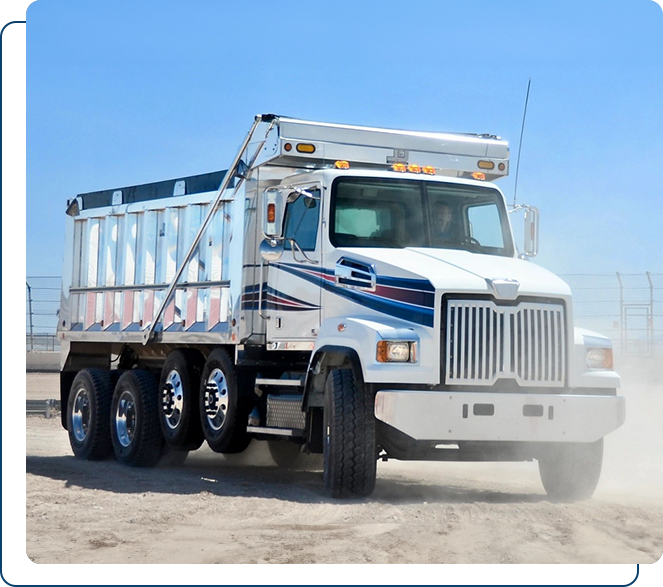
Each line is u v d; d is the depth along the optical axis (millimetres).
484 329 9516
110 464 14000
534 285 9719
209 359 12312
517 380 9586
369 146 11469
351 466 9523
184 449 13031
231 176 12133
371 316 9883
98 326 14938
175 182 13445
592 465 10117
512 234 11391
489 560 7180
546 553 7434
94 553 7359
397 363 9375
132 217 14320
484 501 9906
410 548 7492
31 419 21266
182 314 13094
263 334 11570
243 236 11773
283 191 11086
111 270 14727
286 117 11250
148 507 9383
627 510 9406
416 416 9227
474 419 9336
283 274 11109
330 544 7617
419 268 9727
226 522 8555
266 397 11594
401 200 10883
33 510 9203
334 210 10602
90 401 14547
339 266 10305
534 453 10047
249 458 14656
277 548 7477
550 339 9711
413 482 11734
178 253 13336
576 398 9633
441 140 11859
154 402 13469
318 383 10398
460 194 11172
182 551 7398
